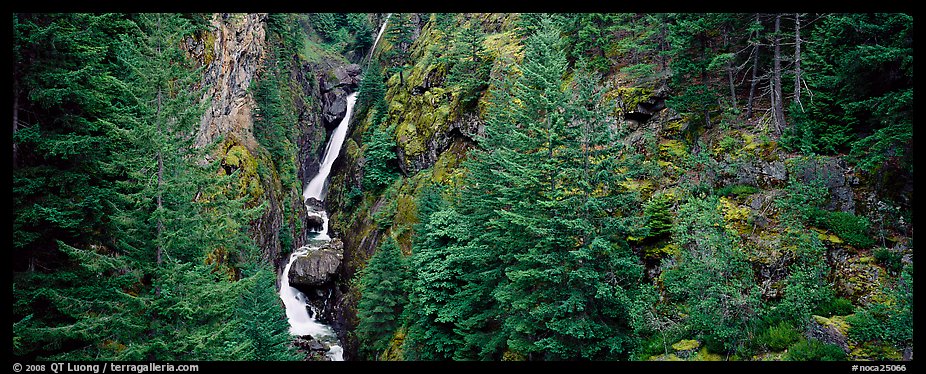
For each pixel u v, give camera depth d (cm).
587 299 1814
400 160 4612
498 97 2812
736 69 2417
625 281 1909
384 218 4088
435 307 2523
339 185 5353
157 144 1423
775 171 2033
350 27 9019
